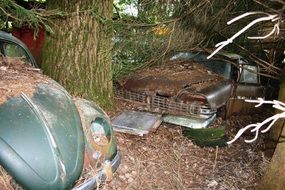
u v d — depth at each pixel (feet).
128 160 15.17
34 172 8.50
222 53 22.97
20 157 8.46
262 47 25.94
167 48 20.86
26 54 13.29
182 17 20.17
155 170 15.10
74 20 17.65
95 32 18.16
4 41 12.51
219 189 14.60
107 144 11.01
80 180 9.72
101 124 11.32
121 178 13.83
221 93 19.38
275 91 24.62
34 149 8.66
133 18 20.67
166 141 17.97
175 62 22.86
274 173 13.55
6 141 8.50
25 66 12.35
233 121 22.07
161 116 18.62
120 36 20.30
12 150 8.45
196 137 18.37
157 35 21.36
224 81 20.84
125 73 20.77
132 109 19.36
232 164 17.01
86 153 10.28
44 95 10.14
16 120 8.90
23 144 8.60
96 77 18.56
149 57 21.81
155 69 21.34
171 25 20.72
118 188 13.15
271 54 25.73
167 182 14.47
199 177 15.48
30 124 8.95
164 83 19.02
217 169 16.37
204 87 18.93
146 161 15.62
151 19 21.17
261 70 24.56
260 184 14.17
